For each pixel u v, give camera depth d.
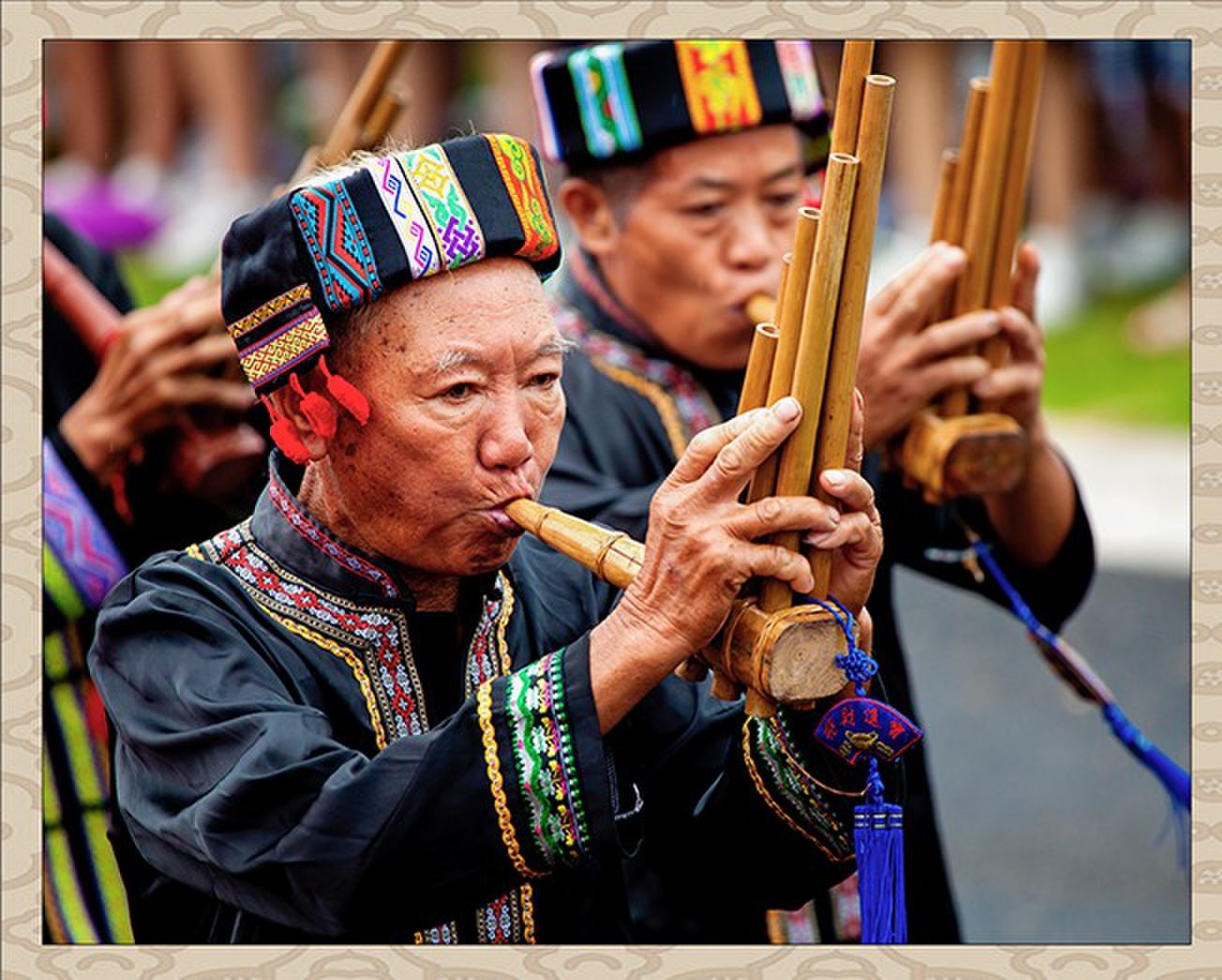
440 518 6.80
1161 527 22.45
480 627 7.28
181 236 30.16
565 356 10.02
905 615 22.08
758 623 6.39
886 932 6.66
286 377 6.75
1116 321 26.84
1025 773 17.91
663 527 6.34
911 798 9.88
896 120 26.53
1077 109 27.41
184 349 10.20
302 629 7.04
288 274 6.66
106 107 31.31
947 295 9.46
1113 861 16.12
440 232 6.62
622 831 6.91
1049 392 25.66
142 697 6.93
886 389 9.30
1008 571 10.34
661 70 9.61
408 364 6.64
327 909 6.45
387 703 7.09
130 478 10.35
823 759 6.88
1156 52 27.03
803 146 10.12
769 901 7.35
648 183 9.71
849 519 6.45
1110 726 9.70
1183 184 27.55
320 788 6.48
